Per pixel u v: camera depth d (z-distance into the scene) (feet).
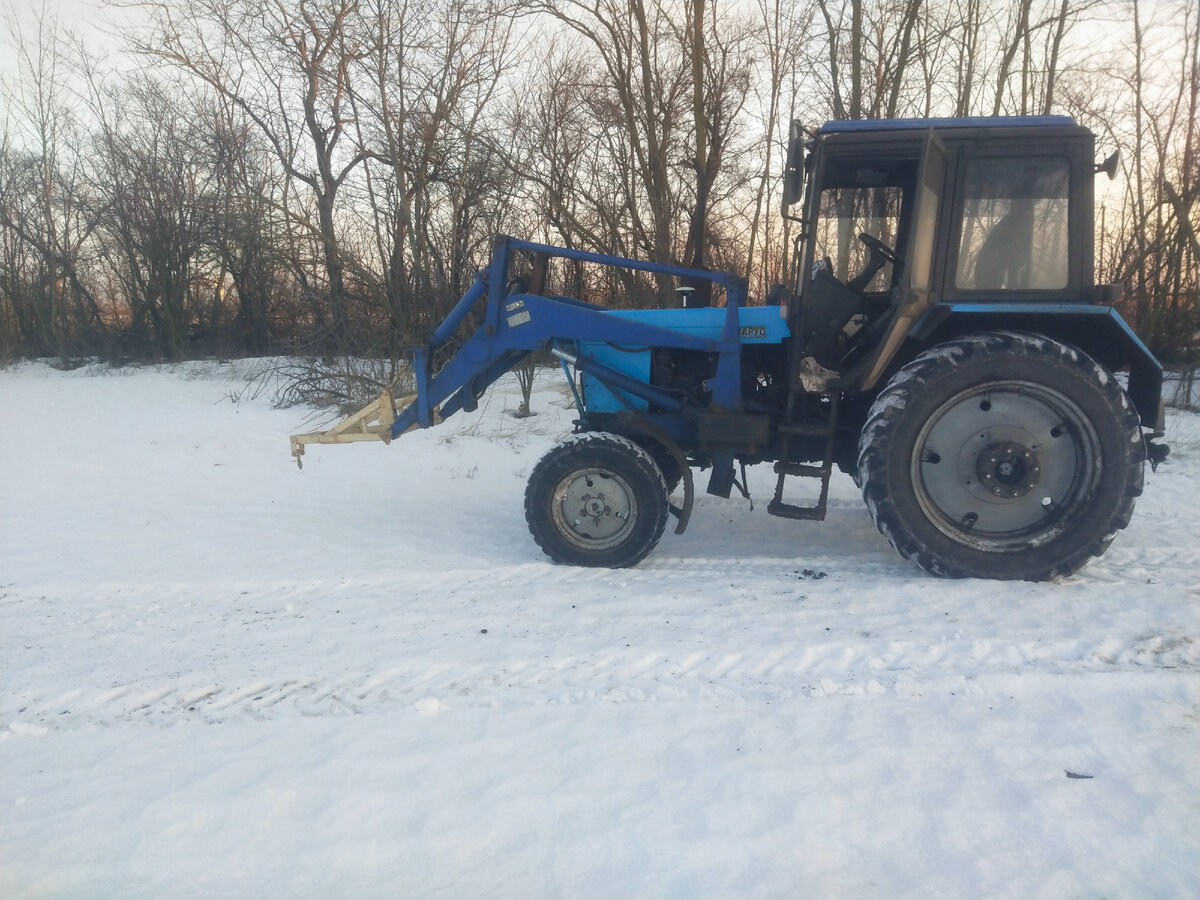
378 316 40.04
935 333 15.78
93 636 13.34
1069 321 15.37
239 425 34.12
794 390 15.90
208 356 60.80
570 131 42.60
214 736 9.95
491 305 17.37
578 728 9.79
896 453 14.83
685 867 7.38
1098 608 13.12
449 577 15.83
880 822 7.88
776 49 43.55
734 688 10.78
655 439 17.53
